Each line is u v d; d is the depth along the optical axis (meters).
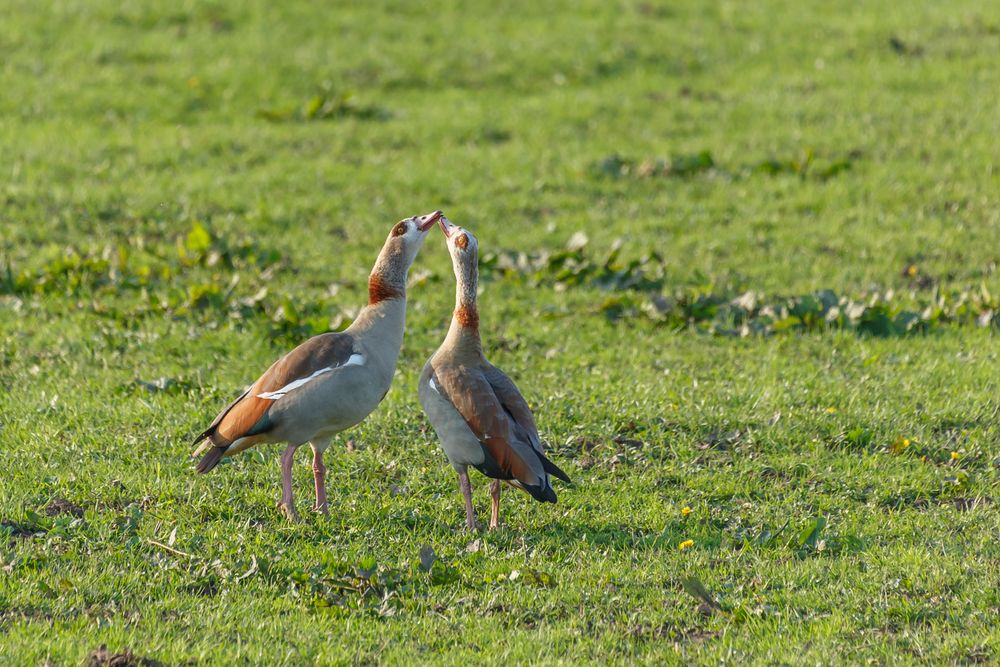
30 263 17.09
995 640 7.94
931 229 19.36
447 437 9.77
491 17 30.55
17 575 8.62
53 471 10.49
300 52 27.77
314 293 16.56
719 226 19.77
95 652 7.49
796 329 15.44
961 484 10.81
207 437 10.09
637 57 28.09
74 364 13.38
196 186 20.53
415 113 25.08
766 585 8.91
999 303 16.05
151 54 27.27
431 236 19.58
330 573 8.86
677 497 10.61
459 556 9.33
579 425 11.98
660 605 8.59
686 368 13.97
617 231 19.59
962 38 29.00
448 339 10.30
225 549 9.20
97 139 22.69
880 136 23.39
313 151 22.91
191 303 15.48
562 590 8.77
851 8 31.38
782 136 23.58
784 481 11.00
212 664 7.52
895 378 13.53
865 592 8.74
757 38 29.31
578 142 23.50
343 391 9.70
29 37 27.72
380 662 7.68
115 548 9.15
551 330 15.36
